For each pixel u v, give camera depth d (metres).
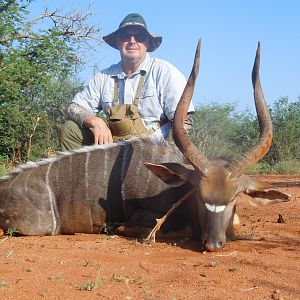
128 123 2.11
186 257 1.48
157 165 1.70
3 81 4.97
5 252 1.51
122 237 1.84
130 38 2.21
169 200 1.85
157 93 2.19
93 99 2.31
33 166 1.94
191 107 2.10
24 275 1.23
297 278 1.25
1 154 5.74
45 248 1.58
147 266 1.34
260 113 1.72
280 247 1.66
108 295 1.09
